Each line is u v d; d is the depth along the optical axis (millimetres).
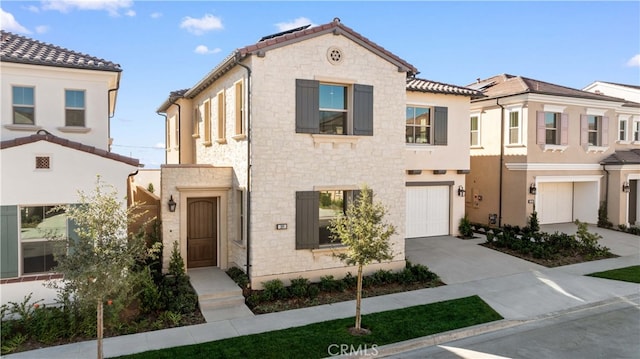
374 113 14109
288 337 9477
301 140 13047
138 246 8062
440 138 19031
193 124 19891
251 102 12391
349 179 13773
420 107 18828
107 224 7750
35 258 11070
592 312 11602
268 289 12086
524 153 20344
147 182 23734
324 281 12797
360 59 13797
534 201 20609
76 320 9531
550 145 20797
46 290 10914
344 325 10203
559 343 9609
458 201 19969
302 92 12961
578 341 9719
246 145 12914
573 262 16250
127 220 8234
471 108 23109
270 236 12711
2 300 10539
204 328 10008
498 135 21703
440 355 9023
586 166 22234
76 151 11375
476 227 21344
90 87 13297
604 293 12891
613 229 22109
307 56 13016
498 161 21719
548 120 21281
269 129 12602
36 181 11008
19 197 10844
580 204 23422
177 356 8516
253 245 12516
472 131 23250
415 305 11672
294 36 12695
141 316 10391
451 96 19250
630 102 24328
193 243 14289
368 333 9789
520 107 20547
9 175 10750
